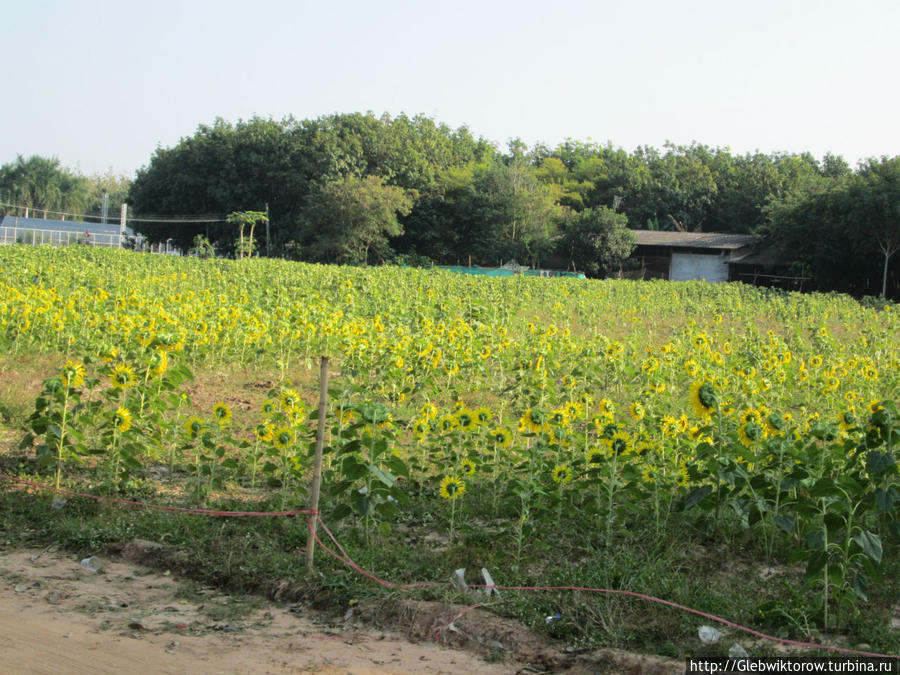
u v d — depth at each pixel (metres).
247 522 7.50
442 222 72.06
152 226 75.62
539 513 7.87
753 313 31.77
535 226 65.44
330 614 5.96
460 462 8.16
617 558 6.64
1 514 7.61
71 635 5.40
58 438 8.06
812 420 10.30
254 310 18.34
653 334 24.47
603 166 90.88
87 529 7.19
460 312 24.09
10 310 16.12
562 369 16.05
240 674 4.95
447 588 6.12
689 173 83.38
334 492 6.77
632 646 5.37
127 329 14.23
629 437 7.82
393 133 76.25
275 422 8.84
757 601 6.07
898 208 47.22
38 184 109.94
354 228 63.75
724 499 7.05
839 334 28.42
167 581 6.51
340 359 16.92
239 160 71.56
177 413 9.54
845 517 6.01
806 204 54.91
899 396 14.88
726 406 8.50
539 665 5.23
